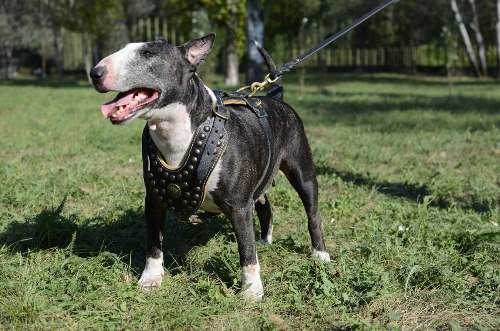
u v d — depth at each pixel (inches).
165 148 148.9
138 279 169.9
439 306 155.6
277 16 1209.4
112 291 158.9
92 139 400.5
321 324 146.9
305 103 695.7
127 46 141.5
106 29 1147.9
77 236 195.2
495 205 257.4
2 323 140.6
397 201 260.2
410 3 1549.0
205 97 149.8
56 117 533.6
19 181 264.2
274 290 164.2
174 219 209.6
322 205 245.4
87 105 661.3
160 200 155.6
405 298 158.4
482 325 146.6
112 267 171.5
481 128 482.3
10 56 1603.1
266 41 1252.5
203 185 149.9
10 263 171.2
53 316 145.0
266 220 201.8
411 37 1648.6
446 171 315.3
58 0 1160.2
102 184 270.5
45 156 337.1
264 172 165.0
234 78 1014.4
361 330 140.8
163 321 144.2
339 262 176.7
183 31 997.8
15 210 230.4
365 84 1171.3
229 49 1008.9
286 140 178.4
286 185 269.3
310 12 1365.7
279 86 197.2
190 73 145.4
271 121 169.8
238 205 153.9
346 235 212.1
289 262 181.6
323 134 454.3
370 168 330.3
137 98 140.1
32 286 154.4
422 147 390.6
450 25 1374.3
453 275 170.7
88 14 1114.7
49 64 1733.5
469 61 1598.2
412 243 201.2
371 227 214.7
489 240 199.0
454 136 435.2
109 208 232.1
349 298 155.0
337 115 575.8
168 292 160.2
